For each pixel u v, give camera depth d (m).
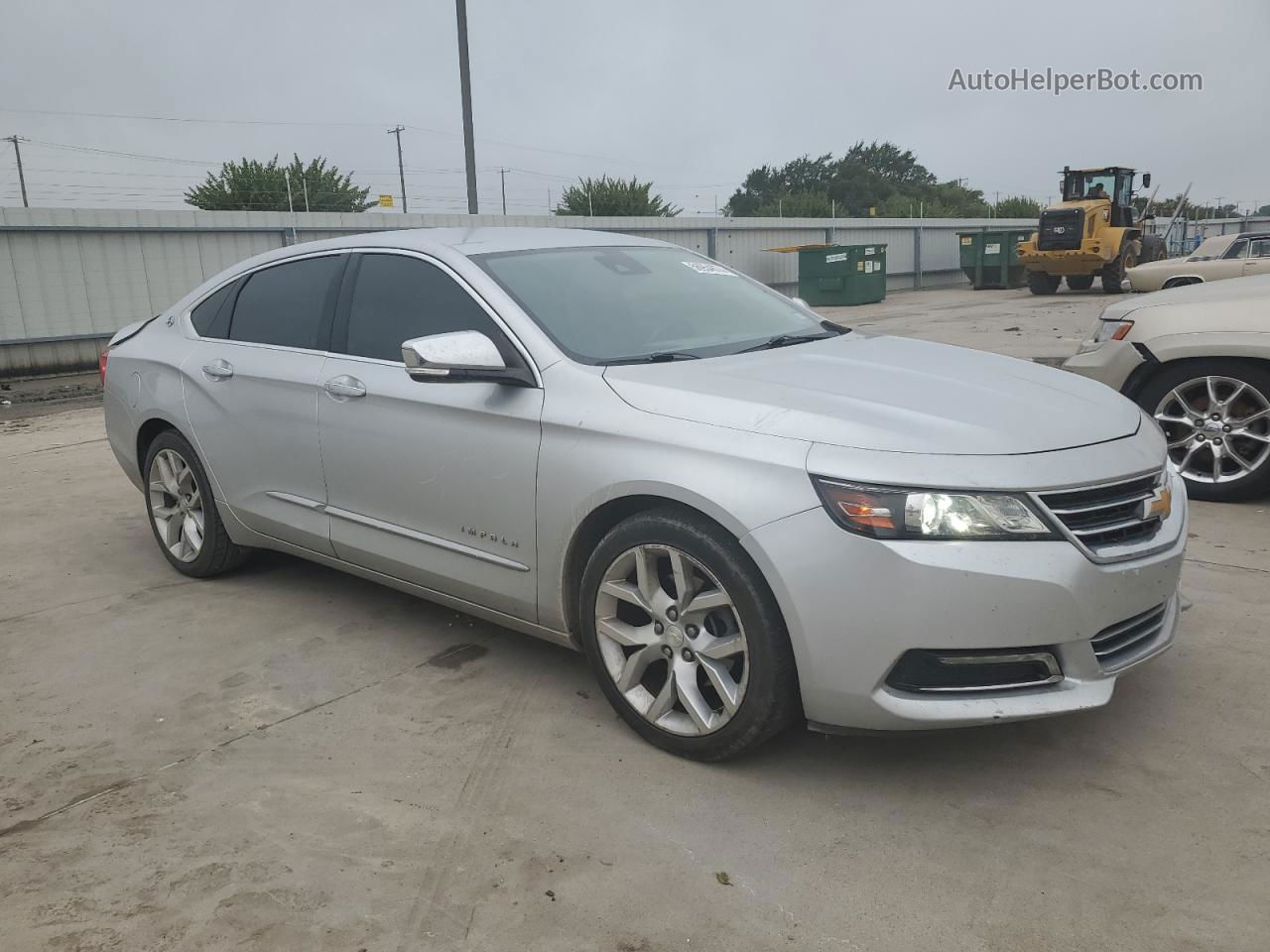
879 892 2.32
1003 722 2.51
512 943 2.20
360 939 2.23
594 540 3.10
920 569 2.44
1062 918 2.21
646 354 3.29
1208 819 2.55
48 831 2.68
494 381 3.15
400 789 2.83
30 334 14.97
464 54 21.00
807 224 31.28
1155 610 2.79
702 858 2.48
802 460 2.58
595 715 3.25
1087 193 26.25
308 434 3.88
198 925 2.29
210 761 3.03
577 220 24.41
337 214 18.92
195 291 4.79
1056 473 2.55
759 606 2.63
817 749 2.98
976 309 21.98
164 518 4.79
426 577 3.58
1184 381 5.38
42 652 3.91
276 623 4.14
